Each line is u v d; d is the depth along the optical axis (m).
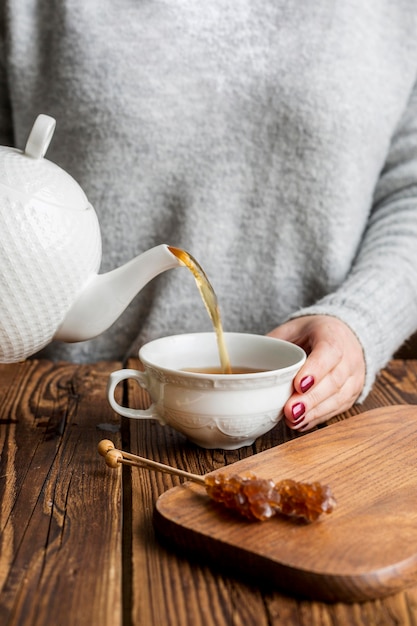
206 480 0.49
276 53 0.80
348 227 0.83
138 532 0.48
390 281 0.75
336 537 0.46
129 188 0.82
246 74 0.80
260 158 0.82
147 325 0.85
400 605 0.43
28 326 0.56
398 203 0.85
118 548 0.46
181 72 0.80
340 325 0.69
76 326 0.58
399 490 0.51
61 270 0.55
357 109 0.81
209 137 0.81
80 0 0.80
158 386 0.58
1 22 0.84
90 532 0.48
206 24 0.80
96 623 0.41
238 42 0.80
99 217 0.83
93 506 0.51
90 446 0.59
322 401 0.62
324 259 0.83
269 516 0.46
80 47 0.80
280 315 0.85
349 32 0.80
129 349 0.86
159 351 0.63
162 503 0.49
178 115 0.81
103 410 0.67
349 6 0.80
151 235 0.84
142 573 0.45
